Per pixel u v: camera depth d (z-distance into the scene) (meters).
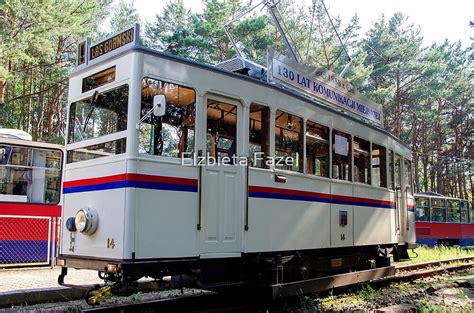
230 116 6.84
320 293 8.83
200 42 26.75
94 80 6.56
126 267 5.57
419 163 44.56
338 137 9.08
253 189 6.98
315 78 8.86
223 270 6.72
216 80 6.65
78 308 6.61
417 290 9.85
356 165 9.66
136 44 5.97
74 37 26.09
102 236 5.96
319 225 8.29
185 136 6.25
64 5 22.27
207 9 28.73
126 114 5.93
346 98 9.90
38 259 11.21
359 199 9.62
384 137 10.91
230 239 6.61
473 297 8.96
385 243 10.61
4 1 19.61
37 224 11.30
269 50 7.72
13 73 22.62
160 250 5.84
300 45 29.39
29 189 11.42
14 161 11.32
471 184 47.28
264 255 7.25
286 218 7.52
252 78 7.14
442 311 7.12
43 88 27.98
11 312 6.43
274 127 7.45
